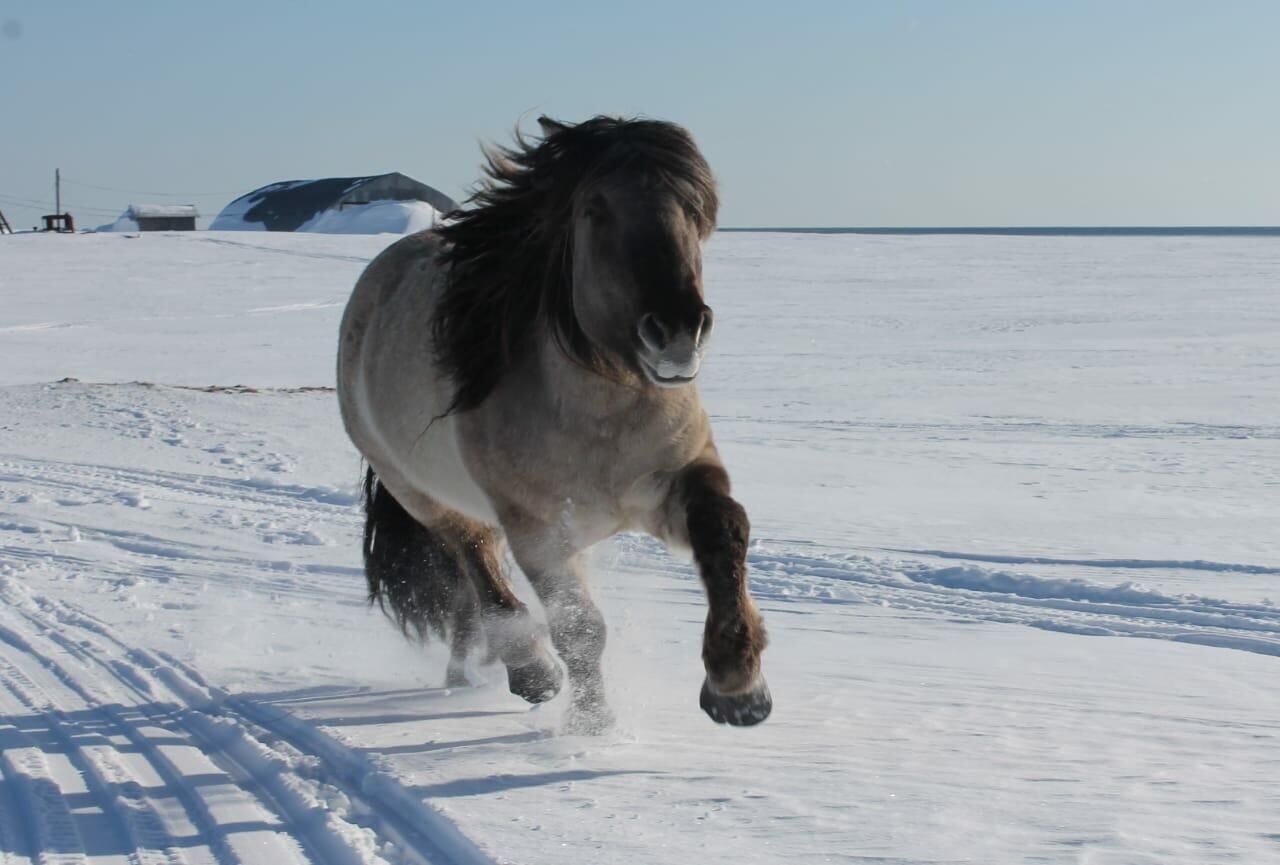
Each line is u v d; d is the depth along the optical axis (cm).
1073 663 643
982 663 641
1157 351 2948
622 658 654
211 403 1866
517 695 567
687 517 464
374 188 9131
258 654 677
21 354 2903
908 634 730
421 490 614
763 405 2103
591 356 464
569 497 493
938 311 4131
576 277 462
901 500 1238
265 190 9975
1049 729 496
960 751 460
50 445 1564
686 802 400
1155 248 8388
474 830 374
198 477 1362
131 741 517
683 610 796
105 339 3228
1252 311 4081
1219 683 593
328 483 1330
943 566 930
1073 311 4112
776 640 709
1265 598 823
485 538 613
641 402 470
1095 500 1234
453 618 633
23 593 822
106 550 1002
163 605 803
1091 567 937
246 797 438
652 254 435
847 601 837
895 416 1953
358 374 643
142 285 4612
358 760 467
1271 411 1970
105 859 383
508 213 510
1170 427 1803
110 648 678
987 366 2684
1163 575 905
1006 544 1023
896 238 9625
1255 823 367
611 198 448
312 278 4938
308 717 539
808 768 439
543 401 486
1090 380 2423
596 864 344
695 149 462
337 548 1017
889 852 347
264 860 375
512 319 498
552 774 438
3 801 443
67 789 453
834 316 3953
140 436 1625
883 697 560
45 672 633
